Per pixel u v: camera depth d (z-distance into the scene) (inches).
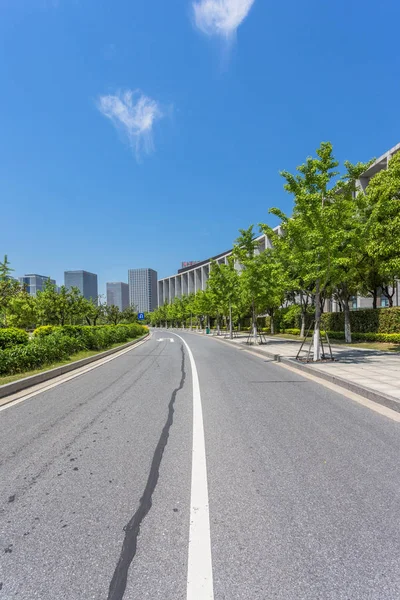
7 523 114.5
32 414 246.5
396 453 167.6
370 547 99.7
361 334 827.4
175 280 4724.4
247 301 1031.6
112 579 89.1
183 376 413.1
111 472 151.7
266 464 157.2
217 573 90.6
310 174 494.0
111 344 882.1
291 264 631.2
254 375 416.2
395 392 278.7
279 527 109.8
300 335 1157.7
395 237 532.4
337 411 245.6
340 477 143.0
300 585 86.1
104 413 247.6
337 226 495.5
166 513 119.0
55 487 138.6
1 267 736.3
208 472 150.2
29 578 89.9
